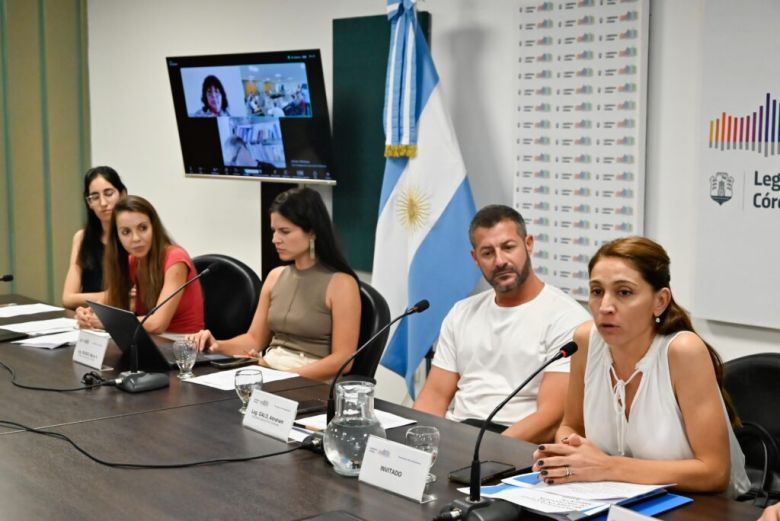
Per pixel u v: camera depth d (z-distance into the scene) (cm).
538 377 264
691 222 331
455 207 375
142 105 553
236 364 284
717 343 327
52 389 251
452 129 379
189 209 534
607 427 200
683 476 177
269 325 316
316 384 260
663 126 336
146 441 204
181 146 481
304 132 428
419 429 183
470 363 277
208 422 220
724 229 318
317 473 184
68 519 157
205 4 509
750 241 312
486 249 267
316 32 454
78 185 584
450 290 375
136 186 564
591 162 350
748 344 319
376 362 298
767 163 305
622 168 341
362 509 164
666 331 192
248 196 500
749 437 236
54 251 575
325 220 302
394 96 384
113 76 568
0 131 548
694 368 185
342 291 296
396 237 394
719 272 320
